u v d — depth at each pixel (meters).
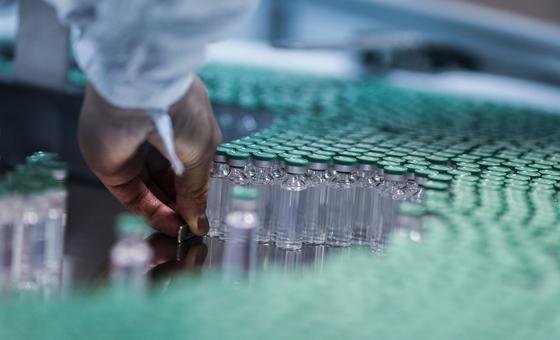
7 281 2.14
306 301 2.00
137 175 2.59
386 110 4.79
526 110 5.42
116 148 2.37
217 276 2.31
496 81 6.65
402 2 6.89
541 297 2.09
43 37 4.05
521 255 2.29
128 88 2.18
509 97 6.05
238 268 2.38
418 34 6.83
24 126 3.88
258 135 3.41
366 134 3.71
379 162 2.83
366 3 6.97
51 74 4.06
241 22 2.20
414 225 2.39
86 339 1.74
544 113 5.34
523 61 6.82
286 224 2.71
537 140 4.14
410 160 3.04
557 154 3.71
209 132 2.46
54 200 2.31
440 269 2.21
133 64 2.14
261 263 2.50
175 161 2.31
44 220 2.26
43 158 2.45
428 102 5.37
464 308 2.01
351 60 6.75
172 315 1.88
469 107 5.30
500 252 2.30
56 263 2.33
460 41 6.81
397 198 2.71
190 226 2.68
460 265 2.22
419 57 6.62
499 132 4.34
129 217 2.08
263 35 7.13
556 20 7.03
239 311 1.92
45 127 3.84
